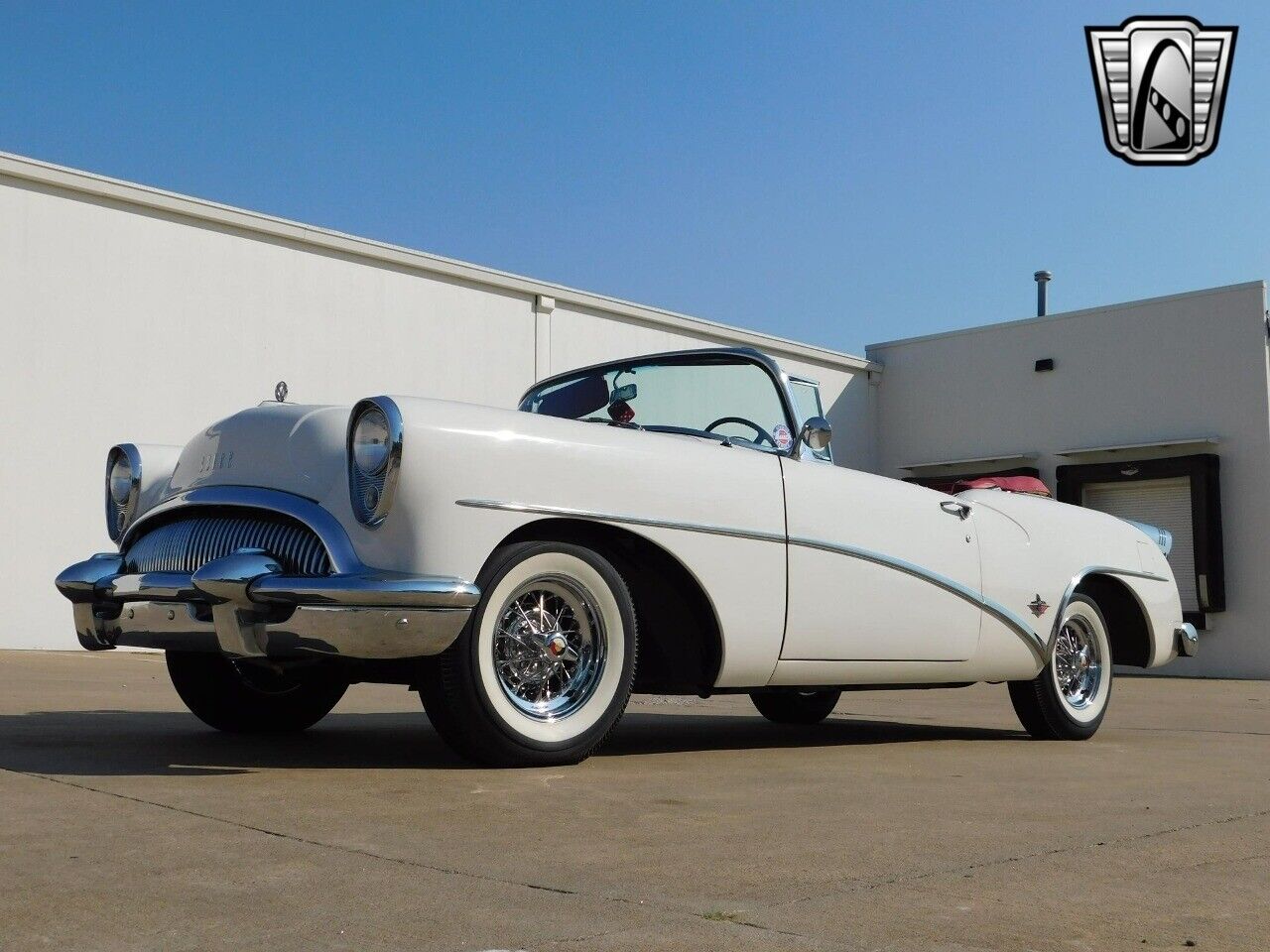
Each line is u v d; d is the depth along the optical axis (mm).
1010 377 16766
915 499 4277
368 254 12805
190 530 3303
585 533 3377
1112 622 5352
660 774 3277
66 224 10875
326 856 2115
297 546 3090
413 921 1724
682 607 3674
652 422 4324
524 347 14086
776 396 4129
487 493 3100
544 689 3289
